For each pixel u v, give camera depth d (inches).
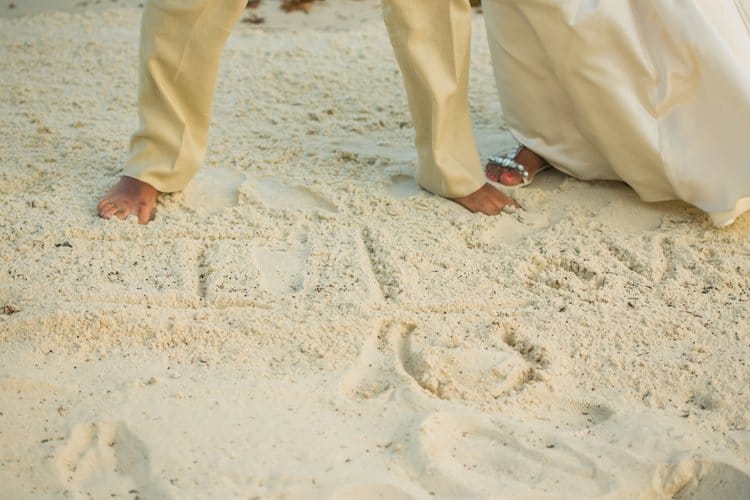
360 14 228.2
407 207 135.1
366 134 162.9
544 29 126.5
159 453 87.7
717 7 125.0
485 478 86.6
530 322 109.7
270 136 159.5
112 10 226.1
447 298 113.5
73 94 177.0
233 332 105.6
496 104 177.3
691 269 120.9
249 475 85.4
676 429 92.8
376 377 100.7
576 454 89.0
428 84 128.6
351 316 109.0
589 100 128.7
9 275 114.7
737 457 89.6
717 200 126.6
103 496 83.9
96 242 123.3
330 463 87.1
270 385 97.4
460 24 127.4
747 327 109.0
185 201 136.4
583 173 140.4
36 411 92.6
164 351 103.2
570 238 127.5
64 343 103.2
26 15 224.7
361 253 122.9
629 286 116.9
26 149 151.2
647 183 132.6
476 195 136.0
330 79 186.1
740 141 122.7
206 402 94.4
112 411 92.4
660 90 126.6
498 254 124.1
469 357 103.0
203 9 122.1
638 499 85.4
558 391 99.0
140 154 133.7
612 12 124.0
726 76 121.0
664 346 106.1
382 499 83.5
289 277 118.3
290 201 137.9
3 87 178.9
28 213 129.9
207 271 118.7
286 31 215.0
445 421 92.9
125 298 111.1
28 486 84.2
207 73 128.3
